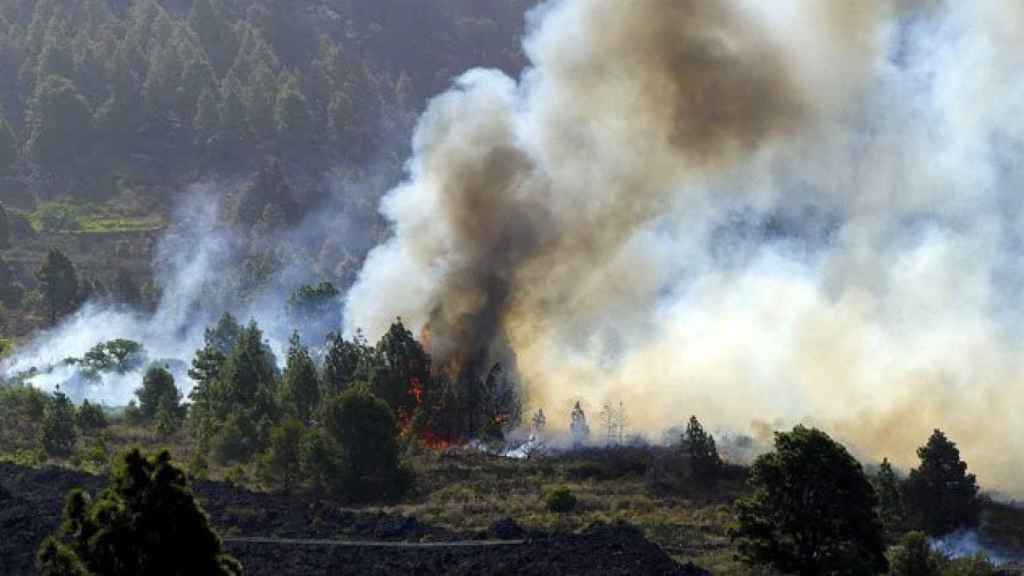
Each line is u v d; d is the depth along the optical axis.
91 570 87.88
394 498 159.12
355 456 159.00
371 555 123.38
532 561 118.94
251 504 143.75
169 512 88.19
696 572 117.12
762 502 117.88
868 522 115.50
